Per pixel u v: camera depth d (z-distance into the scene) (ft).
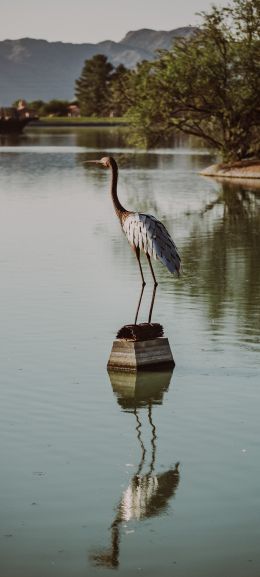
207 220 101.60
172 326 50.67
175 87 168.86
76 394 39.60
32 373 42.34
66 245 82.48
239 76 171.01
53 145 294.66
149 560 26.16
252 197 129.59
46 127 538.06
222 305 55.98
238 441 34.40
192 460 32.76
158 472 31.78
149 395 39.58
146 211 110.32
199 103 173.37
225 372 42.47
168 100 170.19
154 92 170.09
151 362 43.01
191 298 58.18
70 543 27.07
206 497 29.86
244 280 64.44
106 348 46.52
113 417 36.86
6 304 56.59
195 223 98.73
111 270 69.15
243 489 30.37
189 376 42.06
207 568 25.70
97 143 308.60
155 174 177.58
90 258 75.05
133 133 178.29
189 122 185.98
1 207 114.32
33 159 219.00
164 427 35.88
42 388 40.24
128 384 40.98
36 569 25.68
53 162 207.92
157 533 27.63
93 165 200.03
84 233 90.43
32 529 27.78
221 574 25.41
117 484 30.83
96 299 58.13
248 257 74.95
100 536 27.48
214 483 30.86
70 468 32.04
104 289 61.41
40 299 58.18
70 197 127.95
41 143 311.88
